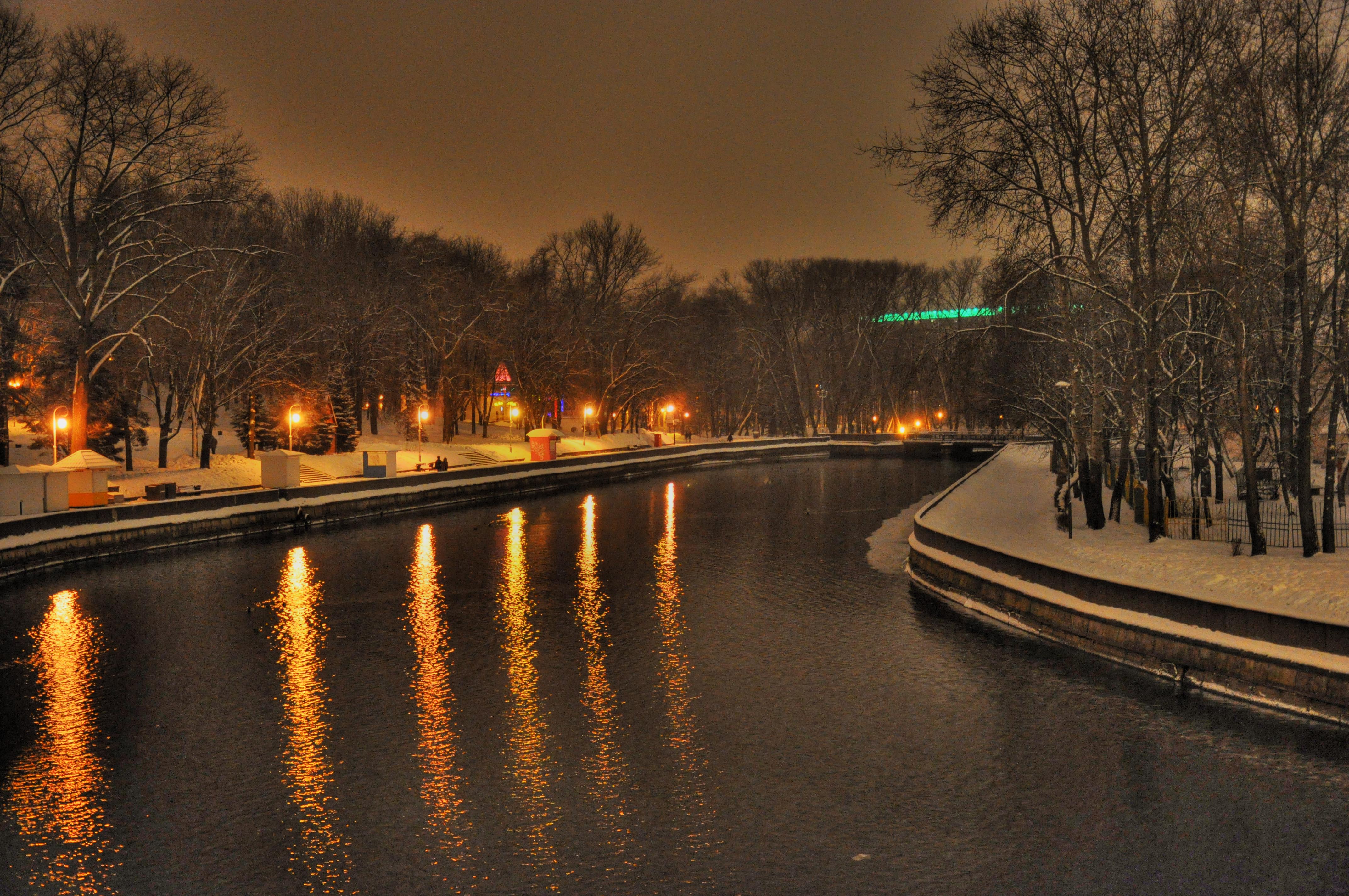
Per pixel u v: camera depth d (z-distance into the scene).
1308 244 28.45
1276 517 36.62
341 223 102.12
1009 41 32.34
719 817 16.03
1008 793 16.80
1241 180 29.39
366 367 86.44
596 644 26.58
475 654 25.58
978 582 30.09
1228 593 24.81
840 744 19.08
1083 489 36.41
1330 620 19.48
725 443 103.62
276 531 47.66
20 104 42.56
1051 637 26.27
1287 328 31.25
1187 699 21.17
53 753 18.89
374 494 54.47
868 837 15.30
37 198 49.69
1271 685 20.25
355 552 41.91
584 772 17.88
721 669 24.14
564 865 14.52
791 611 30.28
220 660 25.08
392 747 19.14
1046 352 45.06
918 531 37.72
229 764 18.33
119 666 24.55
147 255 48.94
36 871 14.41
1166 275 34.59
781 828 15.63
